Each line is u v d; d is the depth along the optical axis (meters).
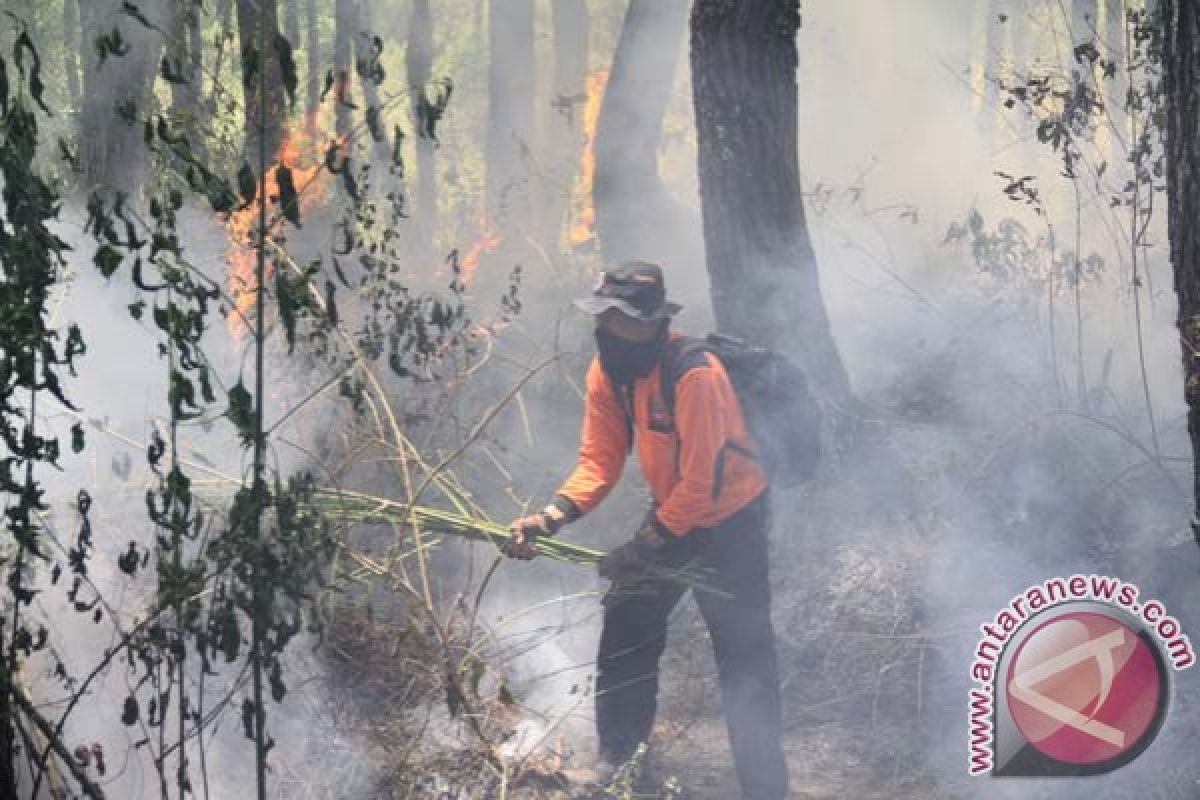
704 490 8.67
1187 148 8.87
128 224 7.05
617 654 9.32
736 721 9.09
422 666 9.28
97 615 7.59
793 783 9.71
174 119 7.75
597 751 9.85
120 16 12.58
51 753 7.62
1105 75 12.31
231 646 7.31
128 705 7.39
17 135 6.96
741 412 8.77
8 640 7.70
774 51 12.17
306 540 7.60
